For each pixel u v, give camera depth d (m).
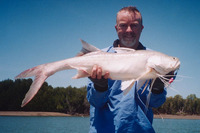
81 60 1.19
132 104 1.20
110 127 1.20
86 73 1.17
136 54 1.17
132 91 1.23
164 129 8.96
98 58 1.18
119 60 1.16
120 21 1.37
